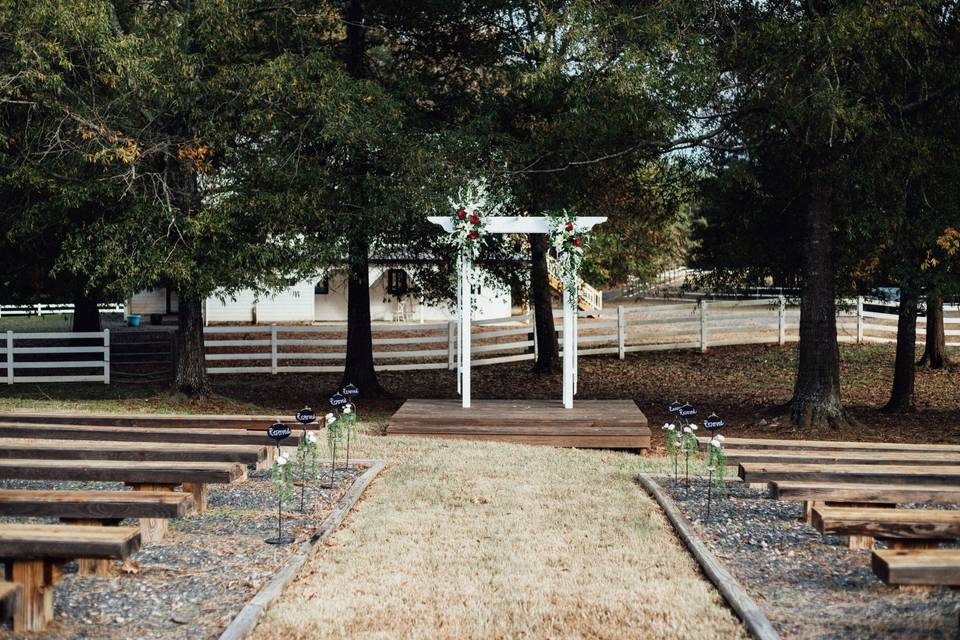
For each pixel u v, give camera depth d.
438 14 18.09
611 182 19.12
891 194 14.44
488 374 24.61
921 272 14.24
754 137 15.12
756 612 5.45
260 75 14.61
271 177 15.23
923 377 22.38
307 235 15.98
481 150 16.56
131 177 14.73
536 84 15.16
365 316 20.50
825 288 15.81
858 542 7.15
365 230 16.27
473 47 18.56
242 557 6.54
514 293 21.09
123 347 27.66
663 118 13.72
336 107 14.98
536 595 5.90
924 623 5.15
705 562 6.60
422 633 5.20
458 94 18.45
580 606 5.71
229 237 15.49
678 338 27.69
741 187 15.71
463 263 14.51
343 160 16.62
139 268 14.69
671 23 14.04
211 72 15.72
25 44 13.16
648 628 5.34
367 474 9.71
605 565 6.62
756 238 17.39
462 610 5.59
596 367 24.91
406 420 13.65
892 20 12.48
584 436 13.52
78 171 14.95
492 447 12.13
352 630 5.23
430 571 6.40
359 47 18.41
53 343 29.59
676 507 8.57
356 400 20.06
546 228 14.45
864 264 16.56
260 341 24.39
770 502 8.95
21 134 15.02
